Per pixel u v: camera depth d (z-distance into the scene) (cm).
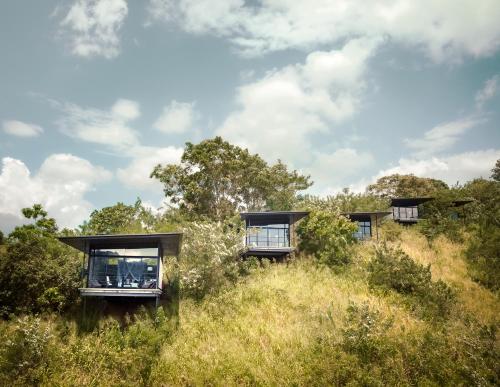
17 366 1631
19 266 2075
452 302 2266
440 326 1978
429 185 6031
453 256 3138
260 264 3005
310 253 3084
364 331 1770
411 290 2420
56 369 1678
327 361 1652
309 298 2312
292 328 1984
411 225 4081
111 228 3797
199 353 1844
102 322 2062
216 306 2228
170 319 2128
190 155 4375
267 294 2372
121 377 1678
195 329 2050
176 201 4372
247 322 2088
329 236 3030
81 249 2394
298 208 4134
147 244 2280
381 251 2744
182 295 2377
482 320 2141
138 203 4338
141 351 1755
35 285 2039
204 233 2697
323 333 1895
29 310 2016
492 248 3003
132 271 2225
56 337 1903
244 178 4519
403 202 4209
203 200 4381
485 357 1686
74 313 2120
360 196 4509
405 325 1995
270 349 1836
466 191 4634
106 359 1728
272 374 1670
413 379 1595
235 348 1862
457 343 1805
